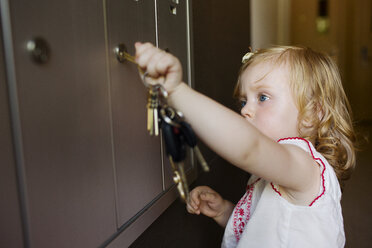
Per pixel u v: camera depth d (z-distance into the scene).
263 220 0.61
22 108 0.39
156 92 0.39
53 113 0.44
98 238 0.56
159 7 0.80
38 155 0.41
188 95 0.42
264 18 3.21
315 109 0.64
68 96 0.47
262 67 0.65
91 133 0.53
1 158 0.37
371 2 3.60
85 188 0.52
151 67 0.40
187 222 0.96
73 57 0.48
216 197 0.80
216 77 1.49
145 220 0.72
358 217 1.39
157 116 0.38
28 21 0.39
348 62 3.75
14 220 0.39
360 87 3.71
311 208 0.57
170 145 0.37
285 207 0.59
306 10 3.87
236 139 0.43
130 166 0.67
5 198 0.37
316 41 3.89
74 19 0.48
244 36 2.28
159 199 0.80
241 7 2.13
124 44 0.63
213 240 1.10
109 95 0.58
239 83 0.71
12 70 0.37
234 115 0.44
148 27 0.73
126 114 0.65
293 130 0.64
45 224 0.43
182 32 0.98
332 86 0.67
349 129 0.70
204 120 0.42
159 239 0.81
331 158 0.68
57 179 0.45
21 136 0.38
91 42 0.52
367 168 2.07
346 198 1.60
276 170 0.49
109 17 0.57
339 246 0.63
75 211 0.49
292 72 0.63
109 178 0.59
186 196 0.40
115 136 0.61
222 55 1.61
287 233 0.58
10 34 0.37
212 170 1.32
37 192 0.41
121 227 0.64
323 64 0.67
